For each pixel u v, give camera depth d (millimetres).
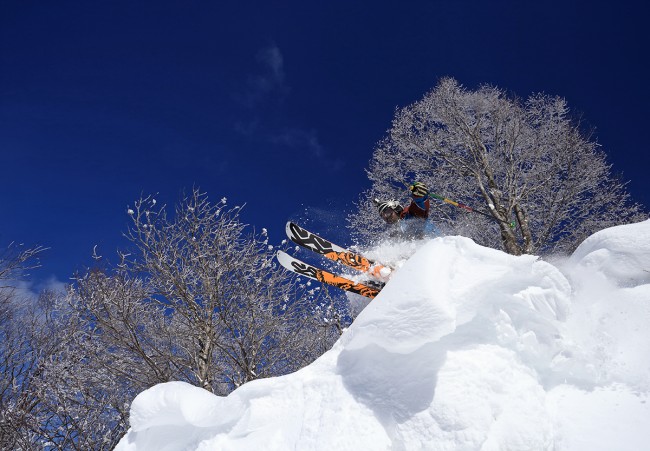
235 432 2309
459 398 1967
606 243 3246
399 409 2031
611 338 2488
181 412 2426
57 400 7660
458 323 2207
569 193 12070
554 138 12828
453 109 13477
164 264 7871
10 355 8836
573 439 1946
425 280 2271
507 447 1867
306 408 2238
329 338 9211
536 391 2148
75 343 7934
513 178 12812
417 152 14219
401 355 2246
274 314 8211
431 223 5188
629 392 2117
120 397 7914
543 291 2615
